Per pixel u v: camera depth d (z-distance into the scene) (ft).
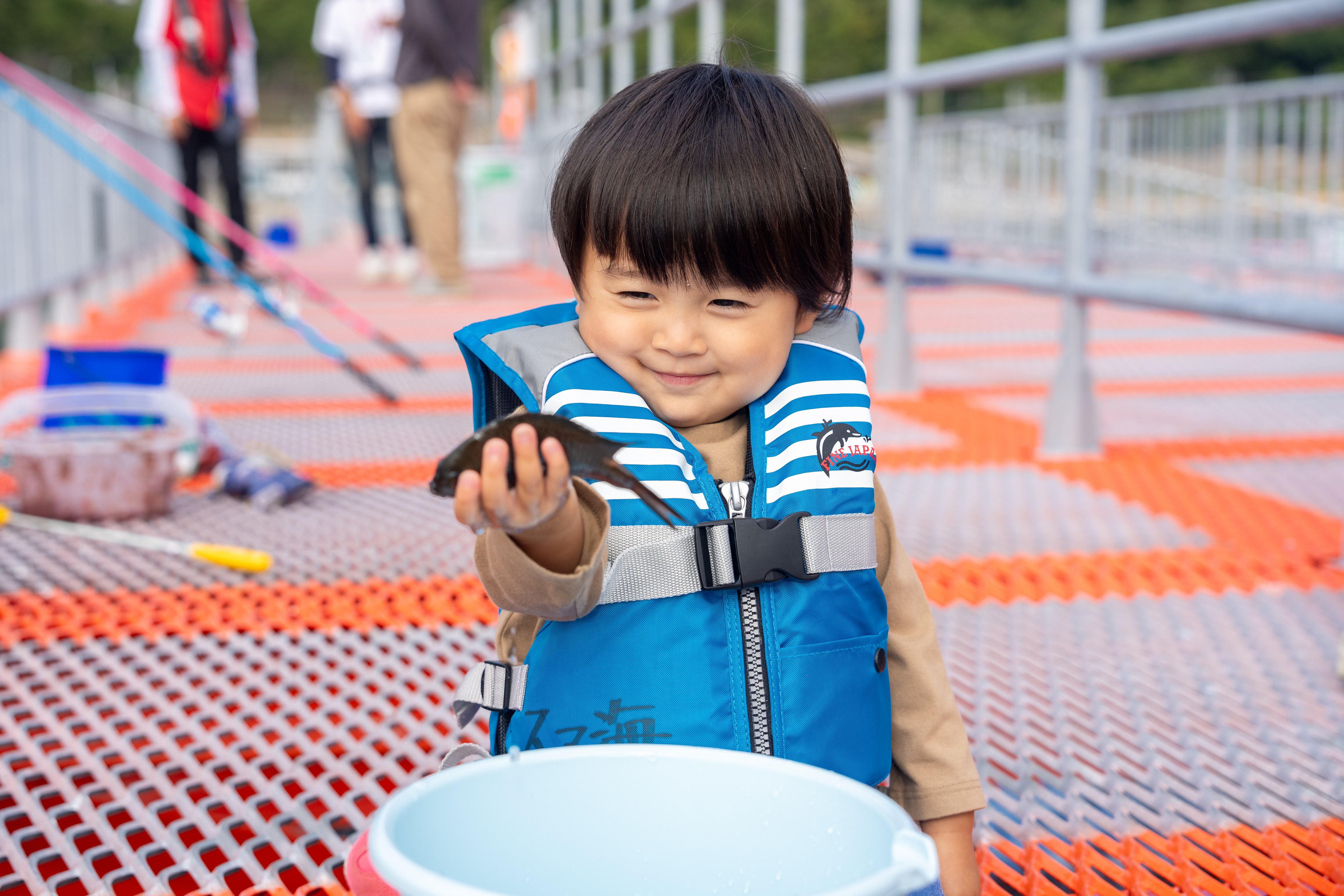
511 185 29.71
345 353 15.39
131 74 181.88
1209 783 4.44
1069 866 3.90
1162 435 11.03
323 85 178.19
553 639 3.32
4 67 13.46
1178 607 6.41
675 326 3.33
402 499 8.52
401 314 19.49
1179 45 8.43
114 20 181.16
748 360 3.37
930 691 3.68
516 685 3.34
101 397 8.52
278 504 8.24
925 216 31.68
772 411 3.62
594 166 3.36
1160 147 27.76
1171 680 5.41
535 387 3.57
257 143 115.44
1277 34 7.72
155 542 6.94
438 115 21.01
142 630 5.84
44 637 5.71
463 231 29.81
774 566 3.32
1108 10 119.03
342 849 3.86
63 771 4.34
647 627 3.28
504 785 2.86
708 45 12.09
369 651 5.63
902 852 2.44
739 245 3.24
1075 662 5.62
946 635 5.96
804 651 3.33
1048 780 4.45
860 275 21.72
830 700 3.34
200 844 3.88
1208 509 8.34
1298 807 4.29
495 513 2.75
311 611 6.15
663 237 3.22
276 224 39.42
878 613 3.54
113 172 11.68
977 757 4.61
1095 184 9.71
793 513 3.43
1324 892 3.75
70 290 17.72
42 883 3.64
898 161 12.53
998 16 132.36
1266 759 4.65
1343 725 4.96
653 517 3.34
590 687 3.28
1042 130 30.81
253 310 19.04
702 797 2.91
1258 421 11.75
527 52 32.71
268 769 4.44
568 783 2.92
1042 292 10.18
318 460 9.68
